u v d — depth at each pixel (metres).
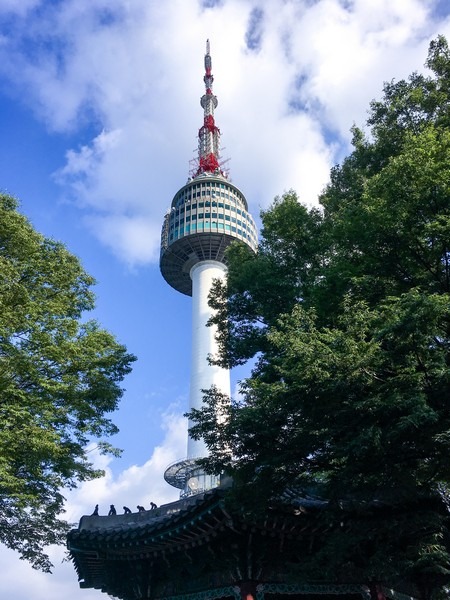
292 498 19.02
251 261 27.91
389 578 20.64
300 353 16.20
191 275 105.88
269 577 20.14
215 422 19.67
